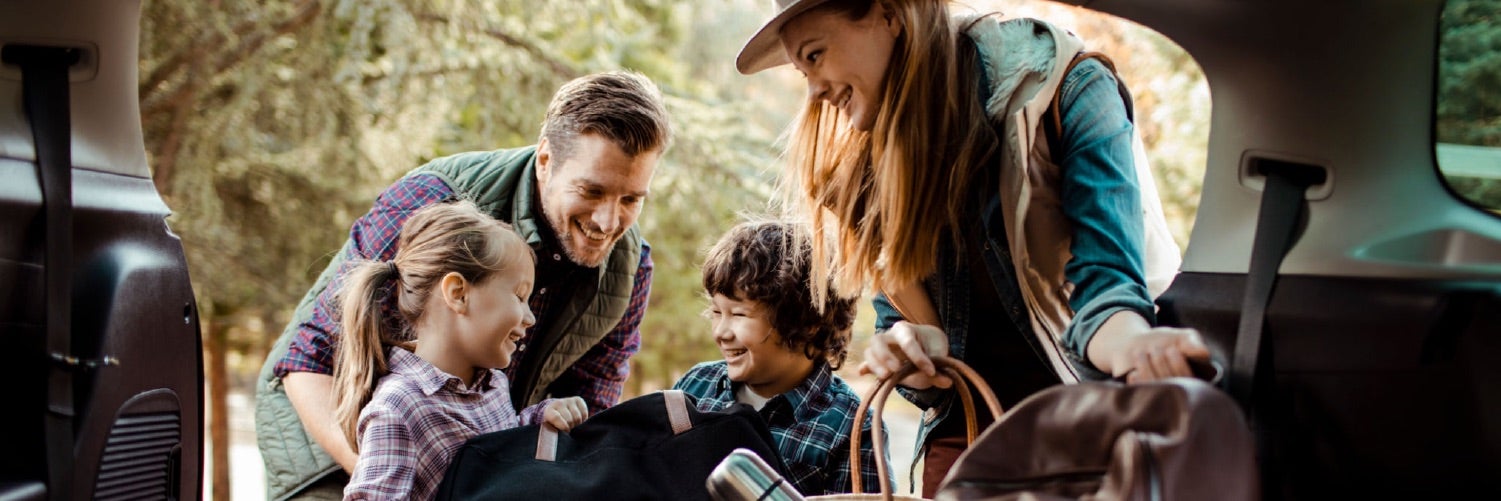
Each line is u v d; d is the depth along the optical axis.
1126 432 1.24
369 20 7.05
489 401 2.16
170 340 2.10
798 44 1.82
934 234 1.86
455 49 7.42
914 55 1.77
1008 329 1.98
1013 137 1.75
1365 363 1.40
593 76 2.38
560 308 2.50
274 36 7.00
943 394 2.10
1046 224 1.79
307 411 2.31
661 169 8.12
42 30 1.87
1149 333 1.47
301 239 7.40
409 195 2.44
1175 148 6.94
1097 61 1.80
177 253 2.15
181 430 2.14
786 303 2.28
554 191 2.36
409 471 1.99
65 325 1.81
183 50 6.82
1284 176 1.52
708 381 2.48
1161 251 2.01
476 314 2.11
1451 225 1.41
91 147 1.95
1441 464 1.36
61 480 1.79
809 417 2.33
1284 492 1.46
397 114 7.29
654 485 1.88
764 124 9.67
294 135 7.15
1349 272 1.43
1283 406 1.46
